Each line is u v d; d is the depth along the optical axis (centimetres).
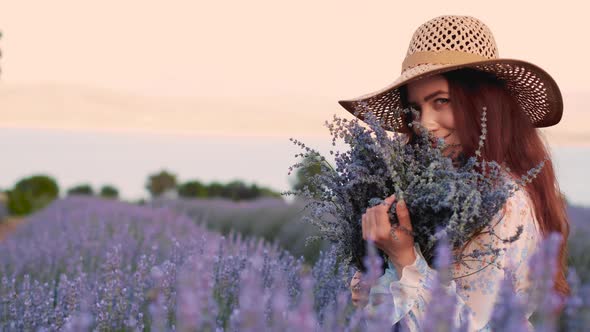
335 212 204
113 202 1802
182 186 2798
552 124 248
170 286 267
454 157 214
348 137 201
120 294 293
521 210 194
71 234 723
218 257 303
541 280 113
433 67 210
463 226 172
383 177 193
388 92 247
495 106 213
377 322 139
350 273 233
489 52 221
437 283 124
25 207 2762
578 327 130
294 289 273
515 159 219
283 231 913
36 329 294
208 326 138
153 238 735
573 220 909
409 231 180
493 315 122
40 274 490
